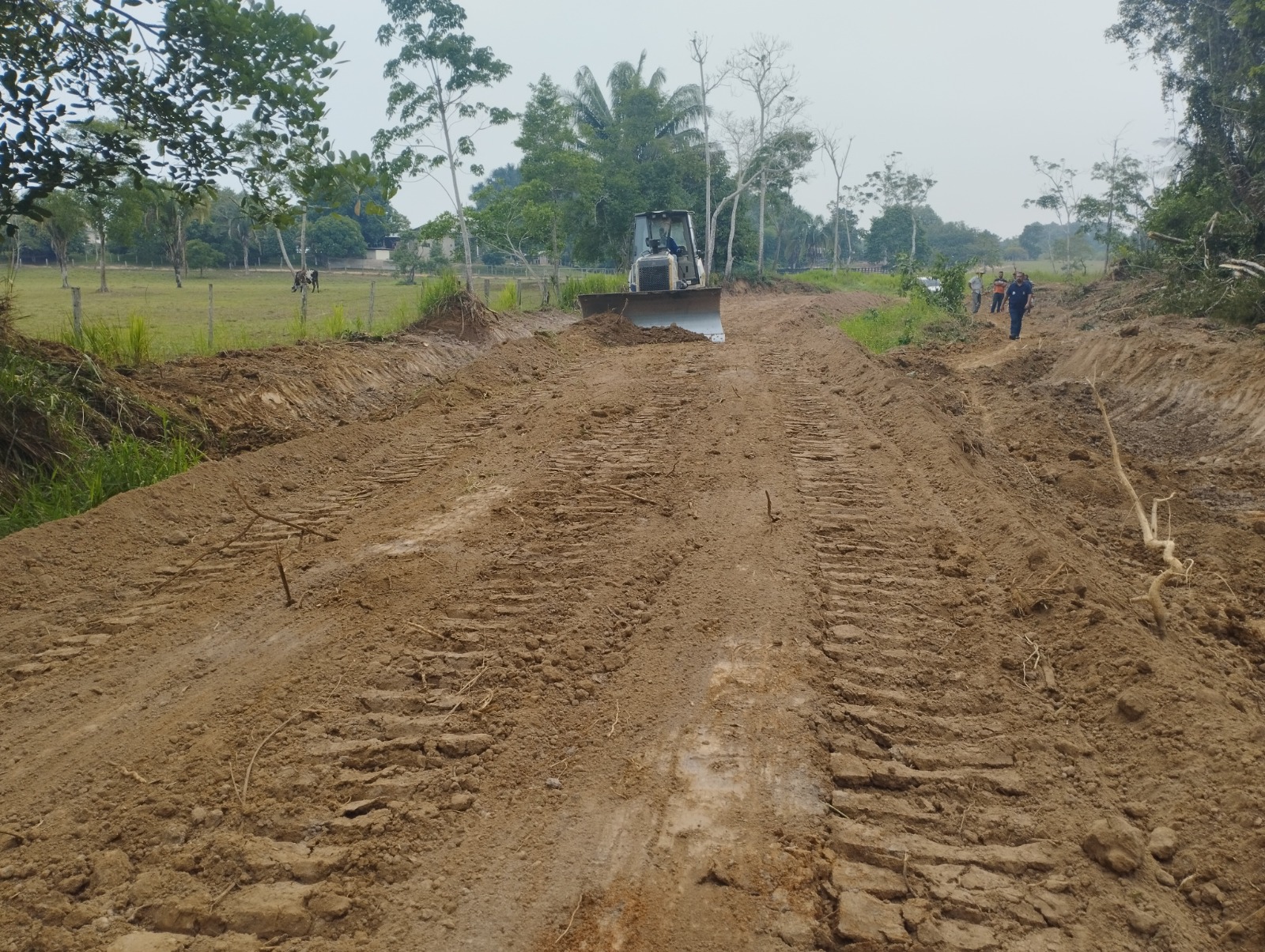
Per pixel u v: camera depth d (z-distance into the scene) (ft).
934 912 11.46
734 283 152.56
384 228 287.28
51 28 29.55
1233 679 18.03
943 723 15.52
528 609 19.83
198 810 13.39
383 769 14.43
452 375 47.70
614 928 11.14
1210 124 77.87
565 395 43.83
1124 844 12.26
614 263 126.62
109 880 12.17
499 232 93.97
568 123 104.58
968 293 142.00
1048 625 18.72
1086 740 15.16
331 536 24.64
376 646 18.30
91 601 20.75
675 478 29.48
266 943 11.15
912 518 25.49
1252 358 43.91
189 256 206.28
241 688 16.81
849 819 13.15
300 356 44.16
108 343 37.14
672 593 20.51
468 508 26.99
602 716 15.80
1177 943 10.93
